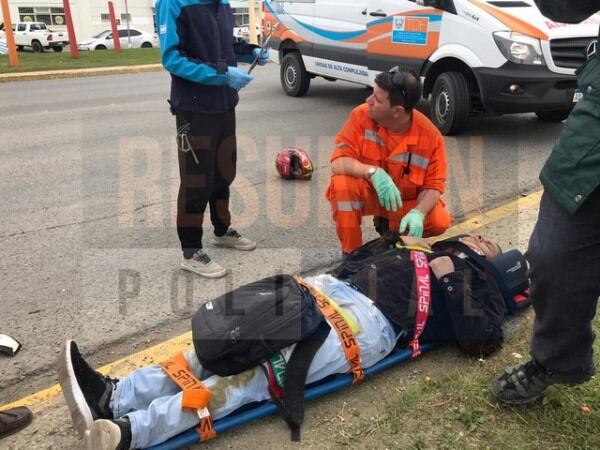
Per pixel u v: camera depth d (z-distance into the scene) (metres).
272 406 2.35
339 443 2.25
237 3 36.19
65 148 6.78
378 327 2.56
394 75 3.06
